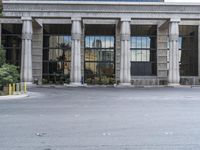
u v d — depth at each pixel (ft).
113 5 200.95
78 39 201.26
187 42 233.55
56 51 233.35
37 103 82.02
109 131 38.09
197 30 231.50
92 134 36.04
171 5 202.18
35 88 176.35
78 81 201.36
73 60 201.46
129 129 39.58
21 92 130.31
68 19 219.20
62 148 28.86
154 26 233.14
